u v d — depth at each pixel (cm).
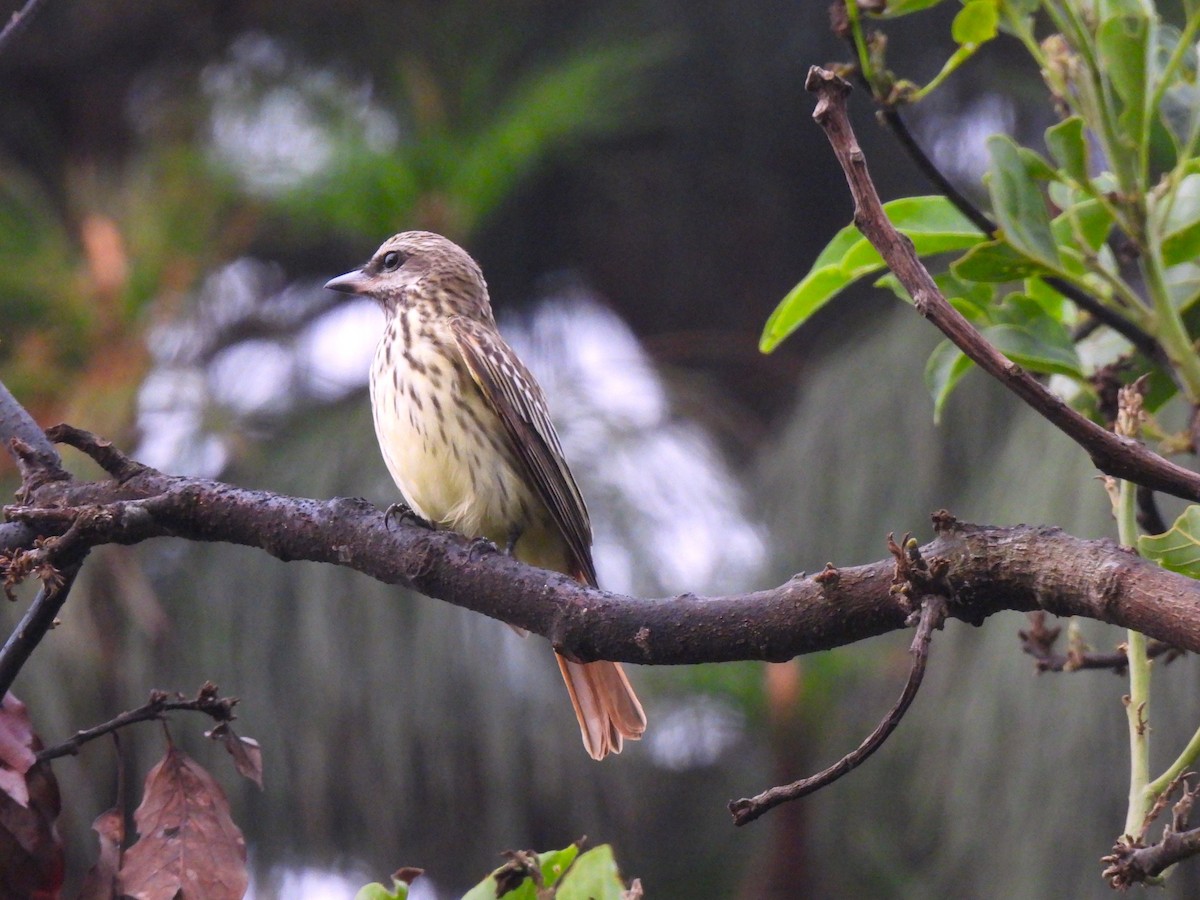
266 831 1080
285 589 1091
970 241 613
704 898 1256
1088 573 439
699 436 1341
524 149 1290
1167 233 584
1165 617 426
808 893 1067
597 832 1119
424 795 1085
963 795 1090
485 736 1072
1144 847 476
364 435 1161
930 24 1523
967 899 1105
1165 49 599
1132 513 545
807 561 1284
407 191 1246
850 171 472
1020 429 1152
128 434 1087
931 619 439
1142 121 545
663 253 1702
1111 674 1050
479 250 1614
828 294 637
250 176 1236
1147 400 644
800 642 492
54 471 619
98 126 1546
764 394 1700
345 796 1080
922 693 1156
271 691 1074
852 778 1206
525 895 531
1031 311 616
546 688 1092
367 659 1079
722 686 1098
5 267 1109
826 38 1541
